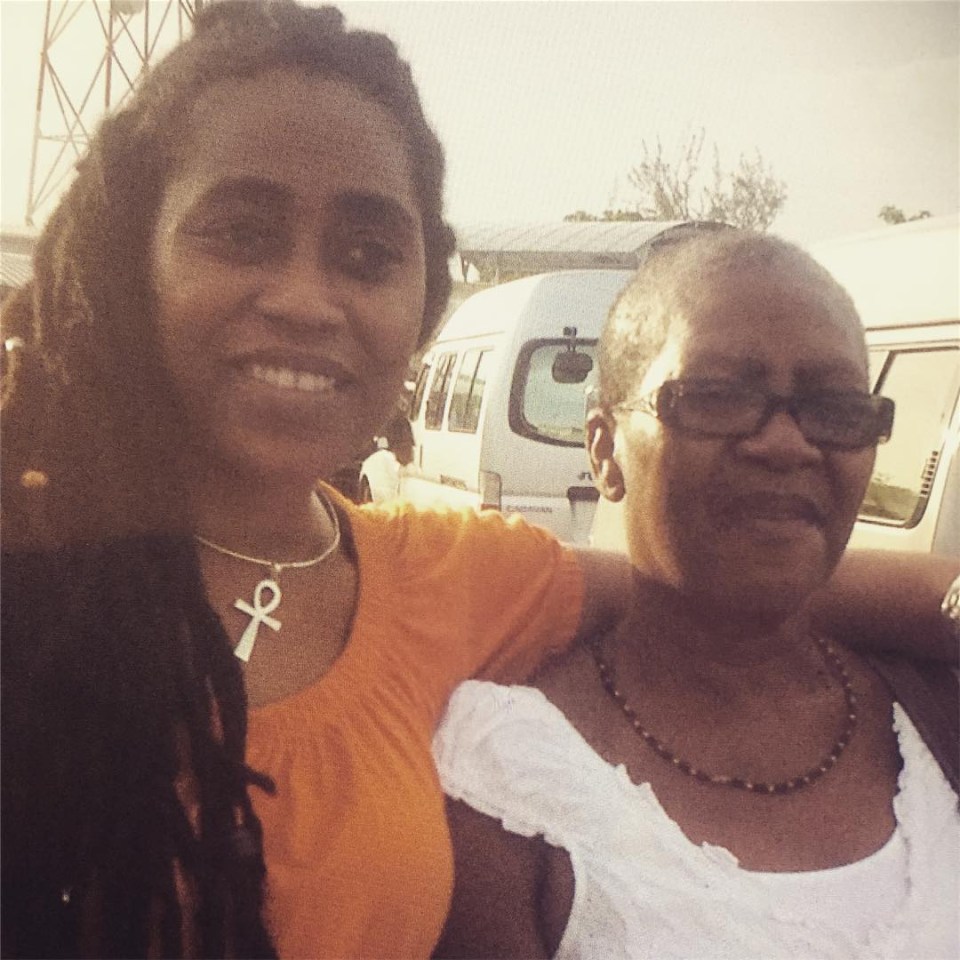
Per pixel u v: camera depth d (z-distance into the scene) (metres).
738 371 0.80
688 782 0.88
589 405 0.93
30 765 0.67
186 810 0.70
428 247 0.80
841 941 0.82
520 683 0.92
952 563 1.03
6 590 0.69
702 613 0.88
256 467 0.72
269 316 0.69
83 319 0.71
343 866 0.71
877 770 0.92
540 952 0.82
